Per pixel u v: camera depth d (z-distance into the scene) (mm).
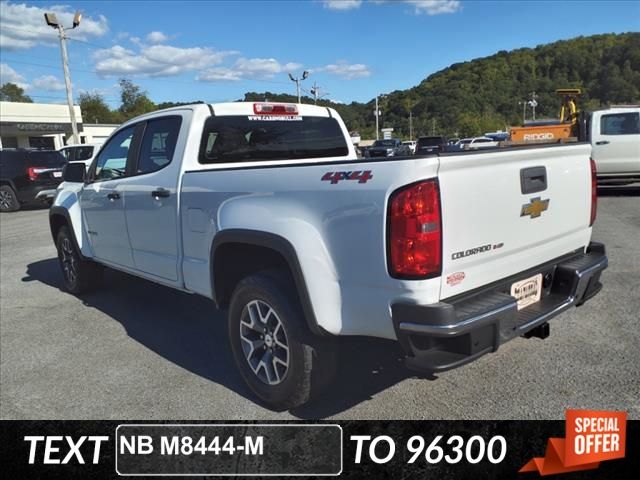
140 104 88438
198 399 3564
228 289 3727
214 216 3547
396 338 2652
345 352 3844
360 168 2691
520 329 2834
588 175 3518
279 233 3043
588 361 3742
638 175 12078
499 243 2840
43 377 4008
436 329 2463
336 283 2832
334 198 2766
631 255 6641
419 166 2457
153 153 4367
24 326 5168
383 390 3504
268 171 3139
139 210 4438
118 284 6504
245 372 3514
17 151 15242
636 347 3926
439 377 3627
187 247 3918
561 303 3189
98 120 83375
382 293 2639
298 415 3297
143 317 5281
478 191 2691
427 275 2504
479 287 2809
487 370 3695
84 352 4453
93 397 3658
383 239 2572
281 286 3162
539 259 3191
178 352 4379
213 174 3580
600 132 12203
